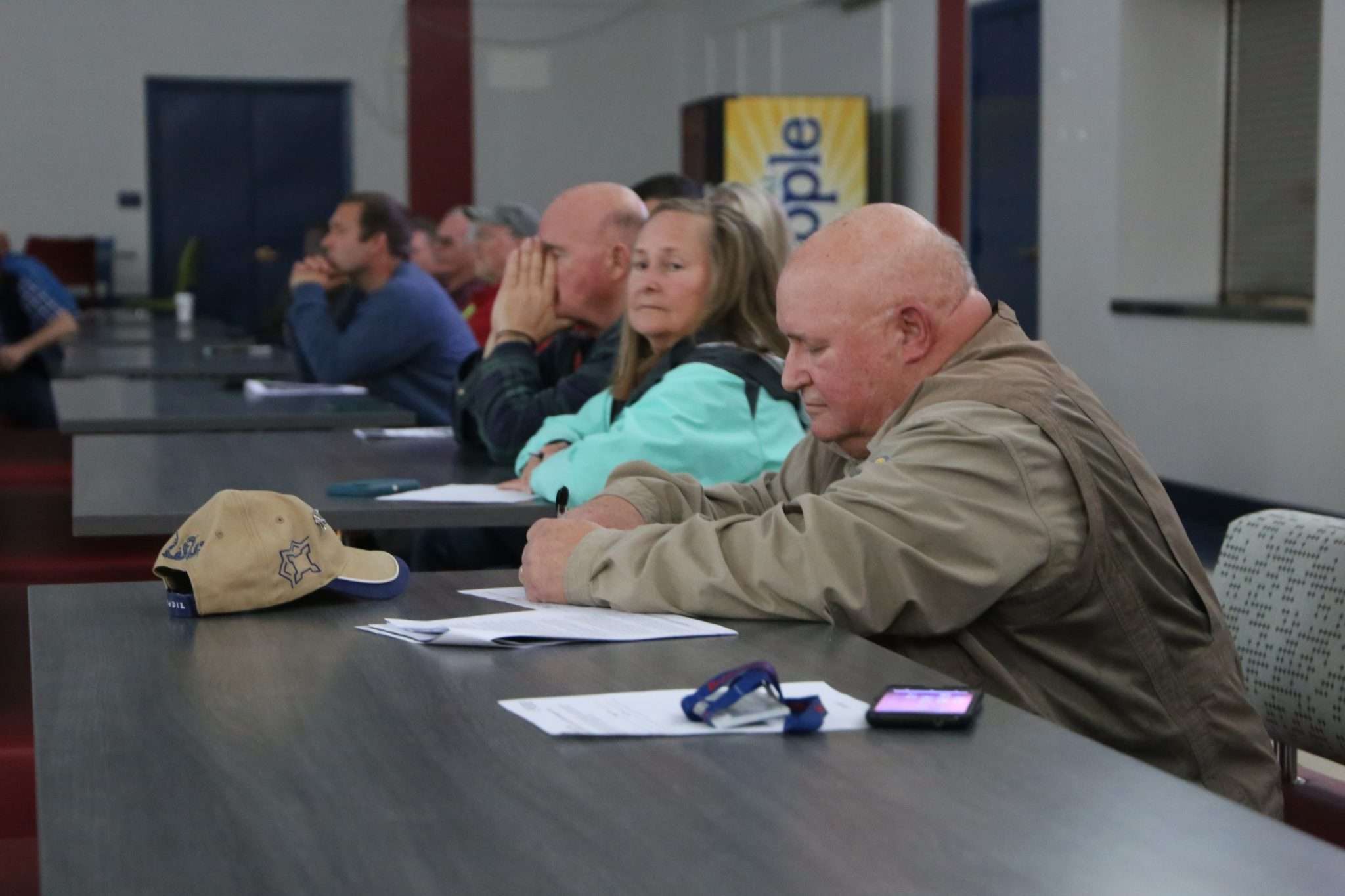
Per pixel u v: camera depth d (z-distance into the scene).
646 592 2.20
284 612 2.24
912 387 2.33
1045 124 10.30
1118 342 9.67
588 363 4.01
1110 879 1.22
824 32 13.65
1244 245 9.43
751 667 1.65
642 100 16.84
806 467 2.65
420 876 1.23
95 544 4.74
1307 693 2.31
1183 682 2.21
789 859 1.26
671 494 2.57
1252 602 2.44
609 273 4.04
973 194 11.53
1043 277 10.39
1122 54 9.50
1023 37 10.84
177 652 1.99
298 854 1.28
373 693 1.79
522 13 16.55
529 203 16.72
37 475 5.98
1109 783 1.45
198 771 1.50
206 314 16.34
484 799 1.42
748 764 1.51
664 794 1.42
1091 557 2.12
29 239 14.88
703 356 3.31
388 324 6.09
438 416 6.15
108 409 5.32
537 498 3.36
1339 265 7.86
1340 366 7.89
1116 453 2.20
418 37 16.36
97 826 1.36
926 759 1.53
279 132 16.28
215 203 16.23
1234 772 2.25
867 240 2.32
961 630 2.14
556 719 1.66
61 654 1.98
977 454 2.12
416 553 4.34
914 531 2.09
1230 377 8.70
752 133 12.60
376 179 16.45
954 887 1.20
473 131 16.56
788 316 2.37
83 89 15.82
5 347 9.36
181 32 15.97
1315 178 8.83
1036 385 2.21
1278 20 9.05
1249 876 1.22
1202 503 8.98
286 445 4.39
